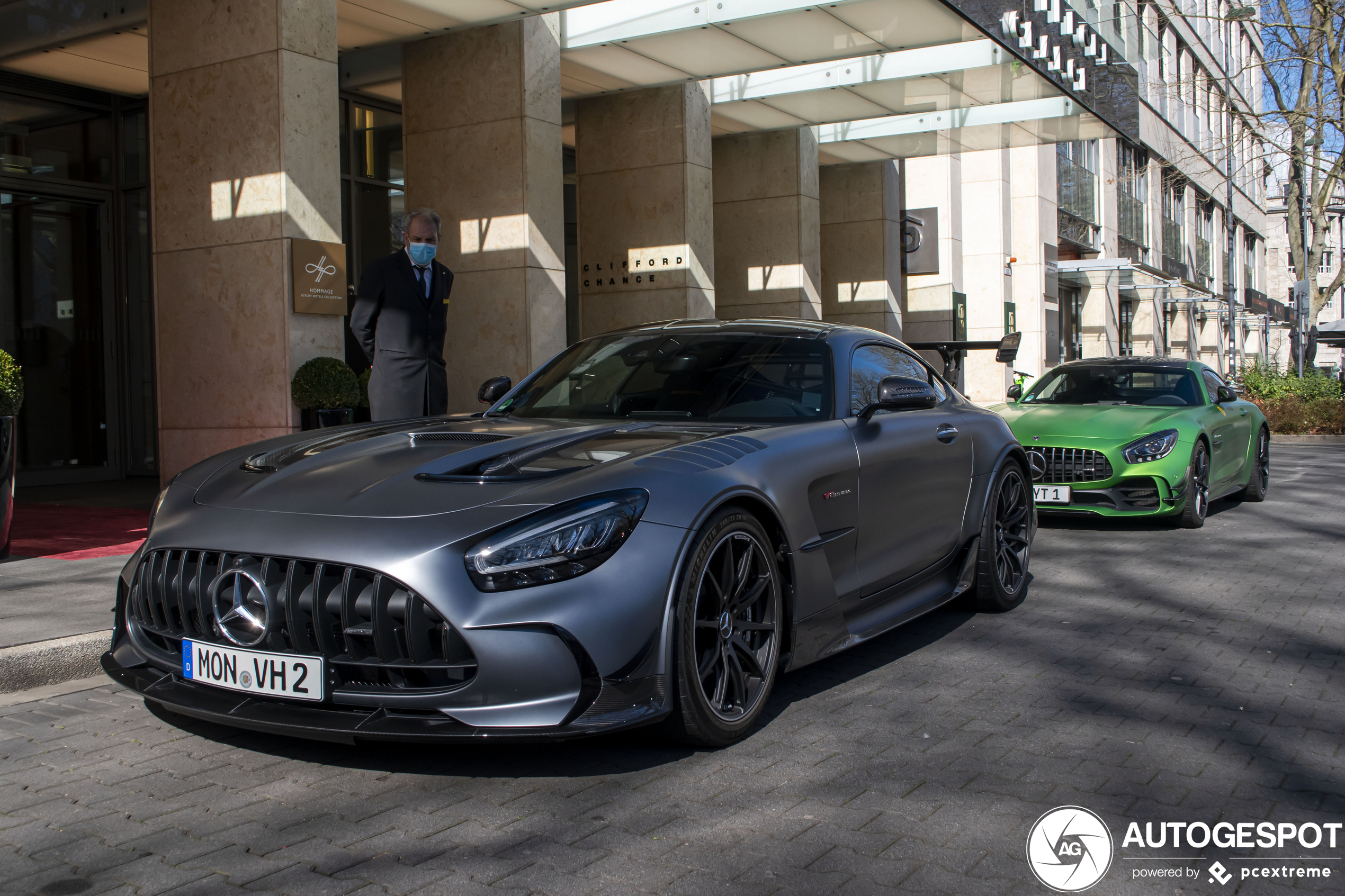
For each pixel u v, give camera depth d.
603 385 4.02
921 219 19.67
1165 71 31.94
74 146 10.17
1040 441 7.26
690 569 2.73
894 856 2.24
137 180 10.49
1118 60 13.98
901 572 3.93
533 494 2.67
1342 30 18.11
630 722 2.58
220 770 2.75
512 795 2.57
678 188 12.14
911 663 3.86
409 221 5.58
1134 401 8.05
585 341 4.52
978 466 4.54
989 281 21.55
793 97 12.40
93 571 5.10
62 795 2.59
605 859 2.21
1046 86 11.85
